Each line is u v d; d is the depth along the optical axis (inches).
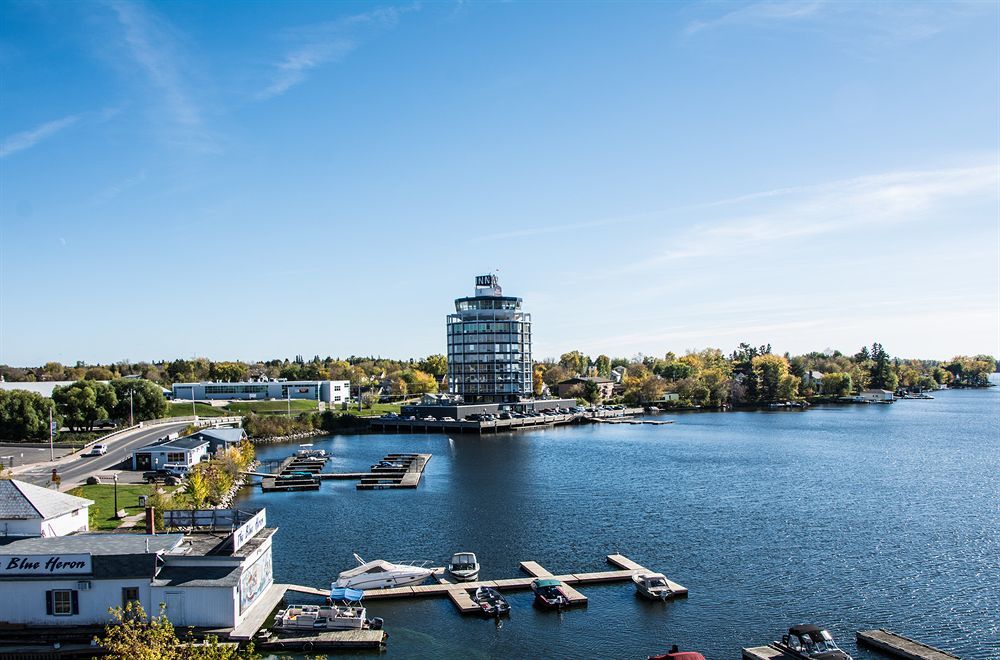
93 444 5831.7
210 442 5856.3
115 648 1635.1
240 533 2311.8
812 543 3272.6
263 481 4958.2
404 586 2637.8
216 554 2228.1
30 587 2059.5
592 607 2479.1
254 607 2320.4
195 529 2546.8
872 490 4586.6
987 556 3056.1
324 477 5226.4
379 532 3518.7
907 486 4731.8
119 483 4335.6
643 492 4559.5
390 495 4544.8
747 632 2271.2
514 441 7869.1
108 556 2078.0
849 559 3021.7
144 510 3481.8
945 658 1988.2
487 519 3796.8
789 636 2057.1
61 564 2064.5
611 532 3491.6
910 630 2288.4
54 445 5920.3
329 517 3873.0
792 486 4746.6
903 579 2763.3
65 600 2064.5
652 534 3447.3
